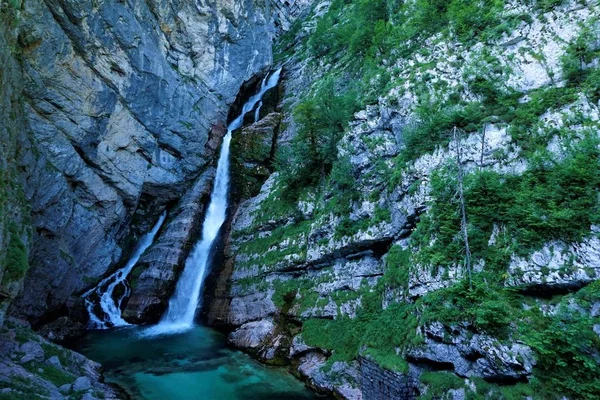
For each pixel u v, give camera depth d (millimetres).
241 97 44219
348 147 23234
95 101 25969
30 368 14461
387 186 19422
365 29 32469
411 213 17188
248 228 28969
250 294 24703
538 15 17109
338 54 39500
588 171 11898
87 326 25703
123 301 28656
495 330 11375
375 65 26641
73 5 23672
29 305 22094
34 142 22047
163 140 32438
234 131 38406
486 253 13055
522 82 16453
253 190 33188
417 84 20375
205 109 37250
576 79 14727
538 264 11820
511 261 12414
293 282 23141
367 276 19328
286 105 39781
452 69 19359
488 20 19203
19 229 16547
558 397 9820
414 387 13102
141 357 20375
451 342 12367
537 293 11883
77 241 25844
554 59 15805
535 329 10898
